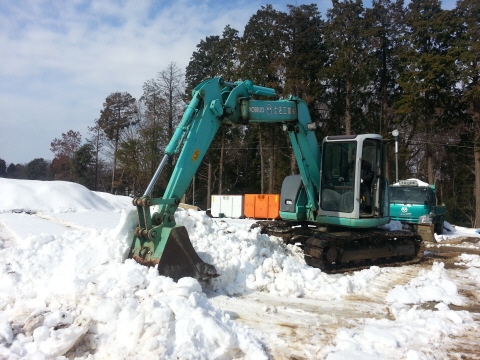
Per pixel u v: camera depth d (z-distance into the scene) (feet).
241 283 21.76
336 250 27.53
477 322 18.08
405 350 14.56
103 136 174.29
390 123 115.34
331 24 108.17
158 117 132.36
